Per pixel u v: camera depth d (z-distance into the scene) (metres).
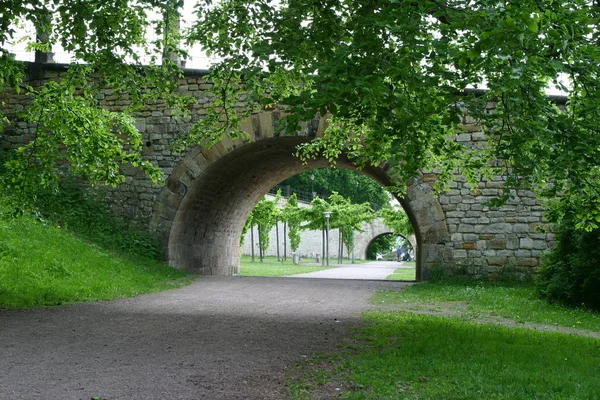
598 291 11.69
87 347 6.61
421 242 16.66
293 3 7.80
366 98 5.76
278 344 6.91
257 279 17.14
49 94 9.92
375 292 13.91
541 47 5.86
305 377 5.30
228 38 9.46
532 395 4.67
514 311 11.25
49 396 4.66
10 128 17.89
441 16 6.75
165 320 8.76
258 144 17.44
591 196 7.46
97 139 10.21
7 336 7.17
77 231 16.36
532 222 15.99
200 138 10.89
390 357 6.00
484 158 9.59
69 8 8.81
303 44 7.67
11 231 13.27
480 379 5.11
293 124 5.92
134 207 17.59
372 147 7.73
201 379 5.21
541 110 6.35
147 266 16.25
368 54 6.32
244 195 23.64
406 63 6.05
